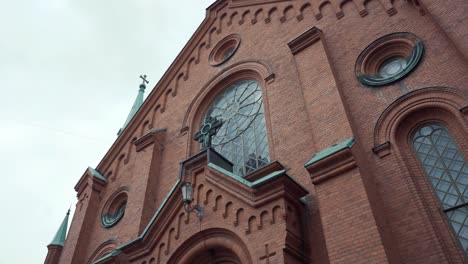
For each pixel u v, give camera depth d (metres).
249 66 14.64
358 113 10.09
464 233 7.54
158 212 10.62
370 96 10.20
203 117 15.48
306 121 11.16
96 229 15.57
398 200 8.33
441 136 8.82
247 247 8.31
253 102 13.86
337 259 7.41
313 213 8.98
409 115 9.33
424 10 10.38
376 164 9.02
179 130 15.62
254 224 8.56
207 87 15.92
